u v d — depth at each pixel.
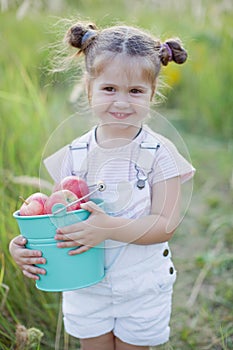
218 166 5.38
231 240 4.03
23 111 3.76
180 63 2.41
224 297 3.37
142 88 2.23
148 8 6.46
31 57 5.01
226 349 2.79
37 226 2.14
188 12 6.23
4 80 3.96
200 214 4.51
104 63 2.21
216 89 6.31
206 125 6.35
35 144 3.56
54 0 4.64
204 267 3.64
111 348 2.52
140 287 2.32
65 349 2.88
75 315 2.42
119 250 2.30
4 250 2.98
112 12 6.03
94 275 2.23
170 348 2.87
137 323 2.38
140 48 2.23
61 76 4.67
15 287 2.98
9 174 3.27
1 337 2.83
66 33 2.39
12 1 4.17
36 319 3.01
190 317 3.21
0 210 3.10
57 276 2.21
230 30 5.96
